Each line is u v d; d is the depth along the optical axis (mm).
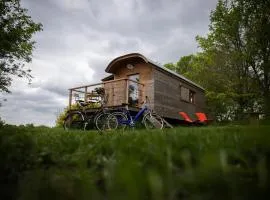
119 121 11031
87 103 13117
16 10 18344
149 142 2100
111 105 13602
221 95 19984
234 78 20188
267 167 977
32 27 19594
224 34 20641
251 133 1185
